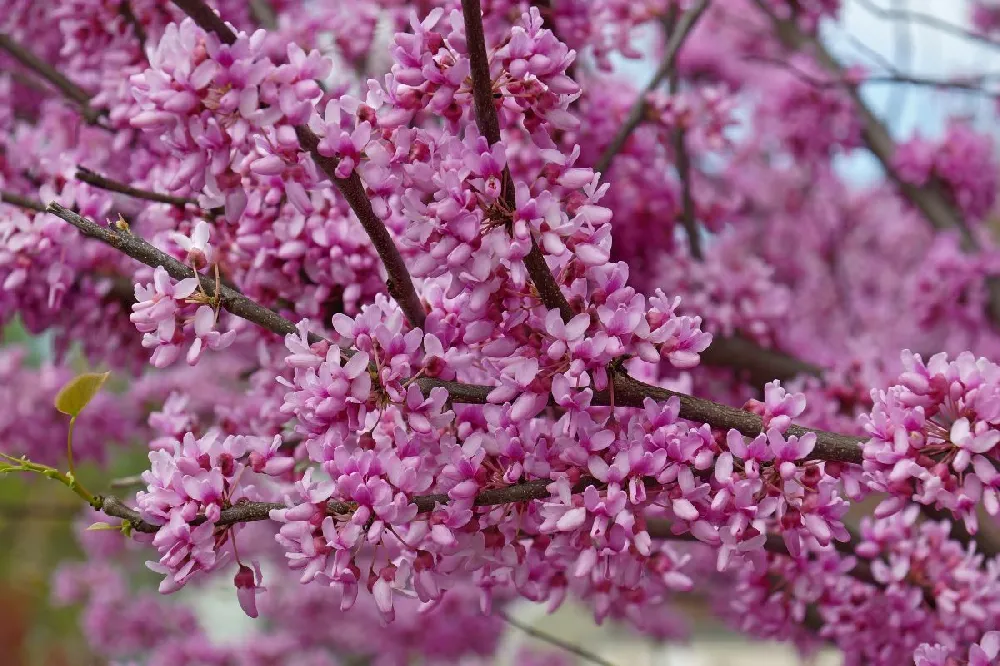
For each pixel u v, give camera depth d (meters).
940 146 1.22
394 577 0.75
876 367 0.91
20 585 1.85
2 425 1.07
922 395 0.75
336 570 0.74
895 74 1.00
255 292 0.81
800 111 1.29
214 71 0.73
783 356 0.96
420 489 0.74
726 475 0.74
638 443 0.74
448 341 0.76
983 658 0.77
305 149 0.74
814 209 1.65
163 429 0.81
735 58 1.56
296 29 0.93
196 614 1.51
